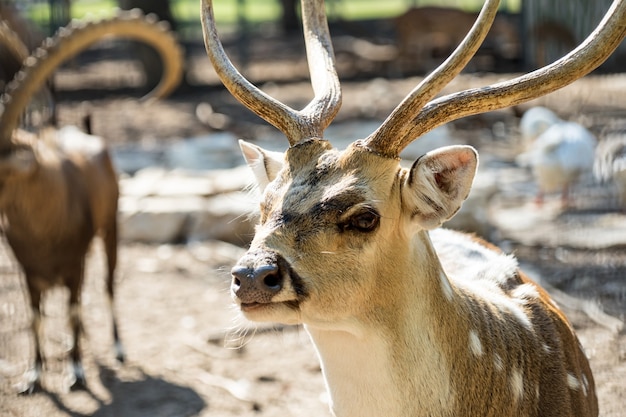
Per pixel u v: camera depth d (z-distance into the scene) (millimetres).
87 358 8164
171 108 20281
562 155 11242
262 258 3746
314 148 4082
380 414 4105
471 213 10523
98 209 8180
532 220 11172
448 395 4148
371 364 4062
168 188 12086
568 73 3895
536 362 4477
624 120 14203
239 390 7406
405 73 24406
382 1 44875
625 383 6824
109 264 8453
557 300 8609
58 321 9008
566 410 4434
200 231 11453
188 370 7840
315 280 3844
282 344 8289
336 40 30938
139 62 22141
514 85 3963
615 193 11469
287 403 7168
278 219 3887
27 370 7820
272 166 4340
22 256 7590
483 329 4332
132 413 7109
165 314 9125
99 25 7848
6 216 7457
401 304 4043
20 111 7293
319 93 4406
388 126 4051
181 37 26750
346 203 3891
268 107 4246
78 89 22641
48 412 7168
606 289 8820
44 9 23688
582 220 10992
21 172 7168
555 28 18016
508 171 13500
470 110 4023
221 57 4340
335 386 4172
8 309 9250
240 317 4711
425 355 4098
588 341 7691
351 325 3979
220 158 14250
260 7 45469
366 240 3910
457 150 3896
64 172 7750
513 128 16141
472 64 23078
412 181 3990
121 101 21141
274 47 30125
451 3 37156
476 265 5004
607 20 3861
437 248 5191
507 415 4320
